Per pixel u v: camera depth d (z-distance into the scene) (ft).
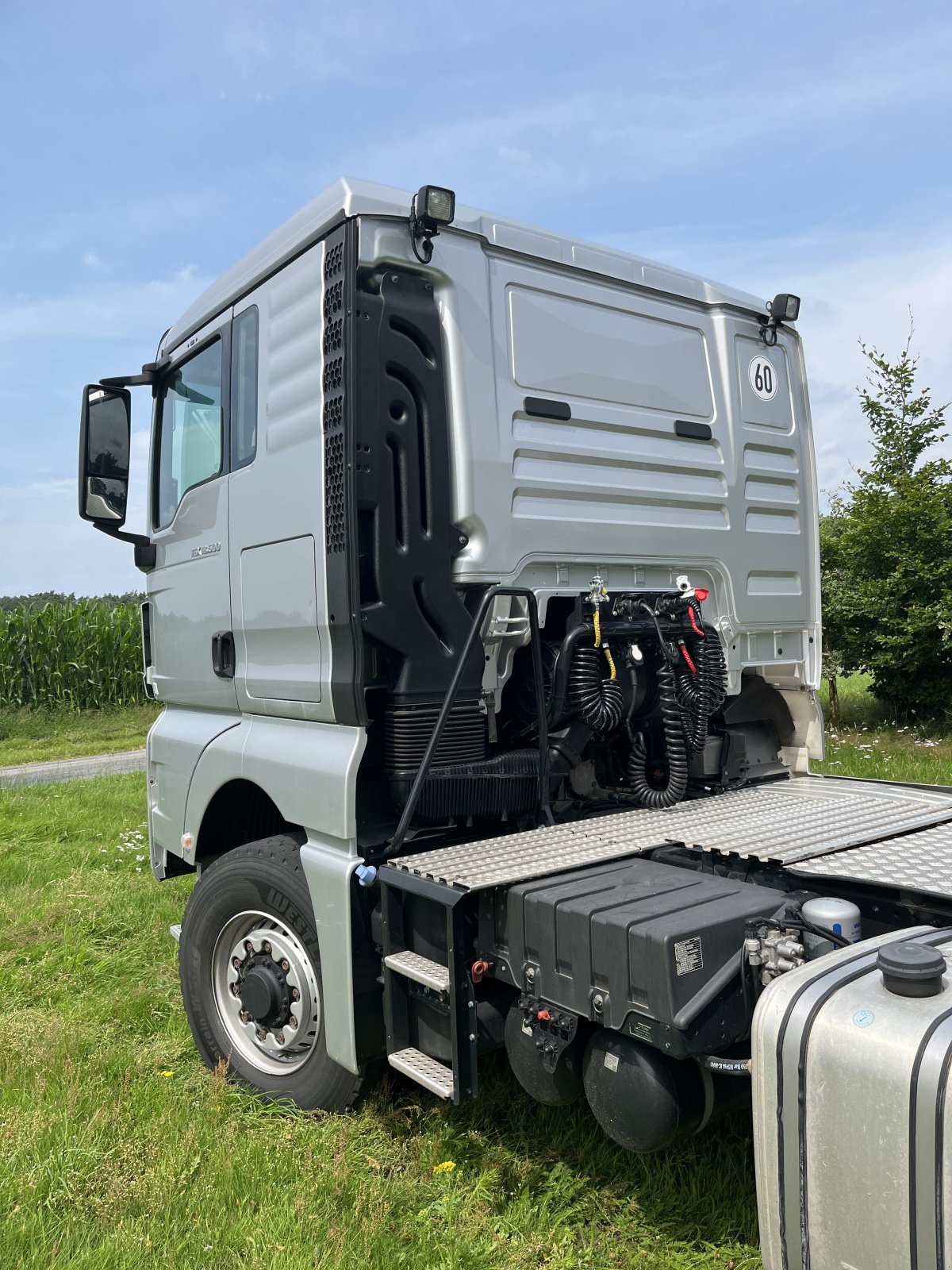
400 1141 9.96
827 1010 5.64
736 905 7.61
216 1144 9.78
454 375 10.14
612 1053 7.52
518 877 8.37
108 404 13.69
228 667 12.11
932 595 34.45
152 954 16.21
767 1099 5.83
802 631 14.25
